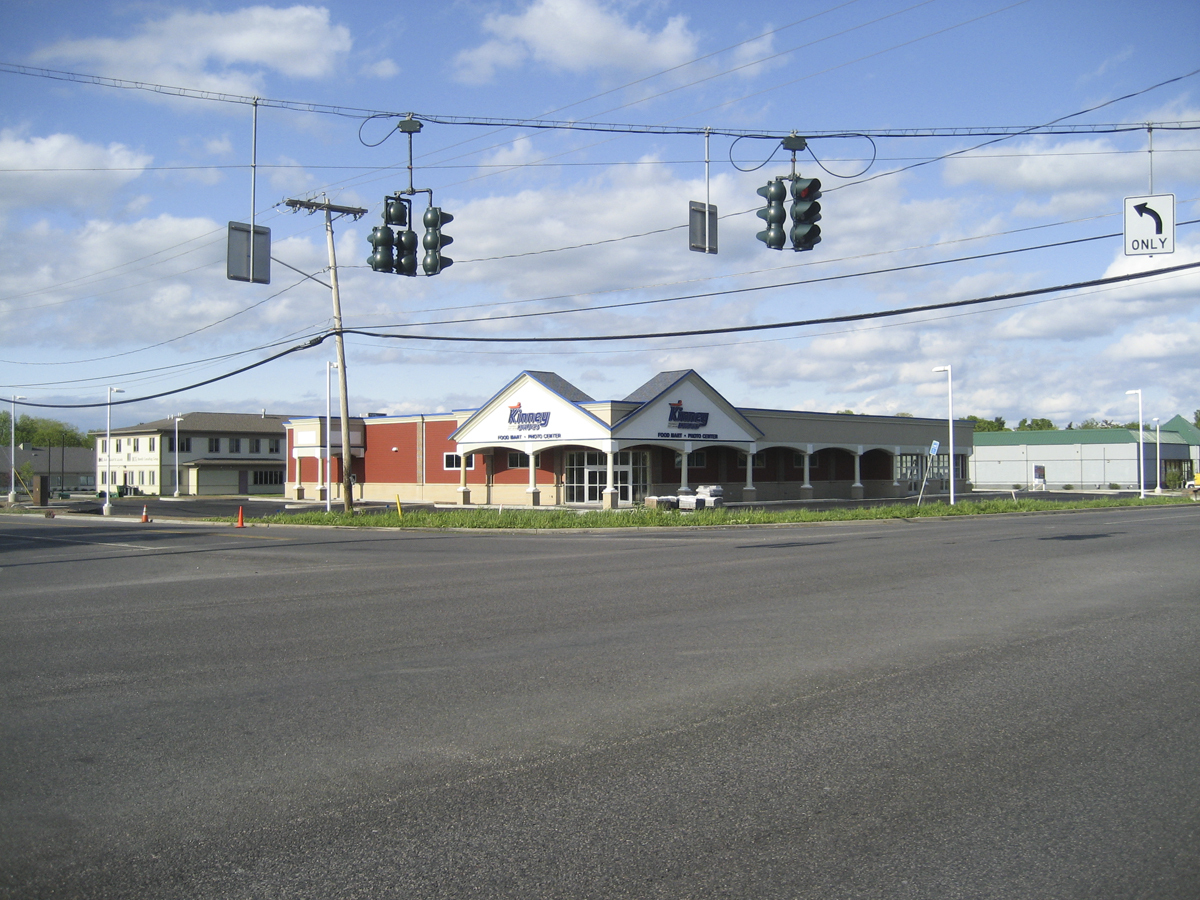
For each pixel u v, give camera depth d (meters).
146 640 10.48
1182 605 12.12
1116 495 64.62
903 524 32.91
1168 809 5.13
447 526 31.89
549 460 49.22
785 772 5.73
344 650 9.69
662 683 8.02
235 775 5.77
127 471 86.81
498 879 4.34
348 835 4.84
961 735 6.47
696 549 21.97
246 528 34.09
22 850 4.71
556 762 5.95
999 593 13.30
